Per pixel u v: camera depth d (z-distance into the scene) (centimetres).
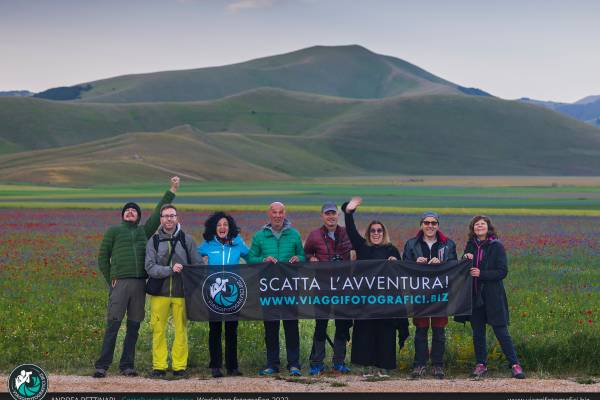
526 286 2044
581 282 2134
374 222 1178
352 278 1133
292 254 1166
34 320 1495
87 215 5888
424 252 1153
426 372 1131
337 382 1040
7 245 3400
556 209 7200
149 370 1155
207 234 1166
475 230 1145
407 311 1125
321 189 15025
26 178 17000
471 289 1129
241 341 1340
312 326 1474
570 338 1196
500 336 1104
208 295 1126
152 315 1127
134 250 1141
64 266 2552
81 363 1184
